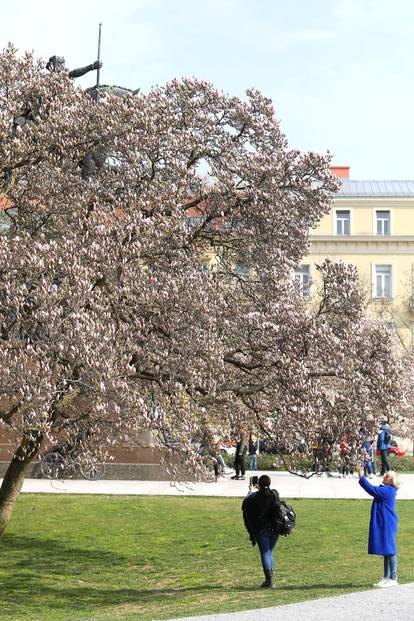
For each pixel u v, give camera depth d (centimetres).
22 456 1973
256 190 2095
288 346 1933
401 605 1330
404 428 5238
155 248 1961
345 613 1265
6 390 1653
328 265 2061
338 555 2030
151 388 1962
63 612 1602
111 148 2075
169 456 2048
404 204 7712
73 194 2056
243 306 2122
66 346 1659
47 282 1748
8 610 1627
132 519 2562
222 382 1909
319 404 1911
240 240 2189
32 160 2064
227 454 4238
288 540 2236
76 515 2616
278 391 1931
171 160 2077
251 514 1691
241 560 2042
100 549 2189
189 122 2230
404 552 2047
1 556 2114
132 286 1830
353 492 3178
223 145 2205
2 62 2123
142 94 2217
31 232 2070
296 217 2159
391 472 1595
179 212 2022
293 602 1428
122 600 1698
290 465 2247
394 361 2020
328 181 2155
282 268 2153
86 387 1694
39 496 2956
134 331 1866
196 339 1864
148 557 2098
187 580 1858
